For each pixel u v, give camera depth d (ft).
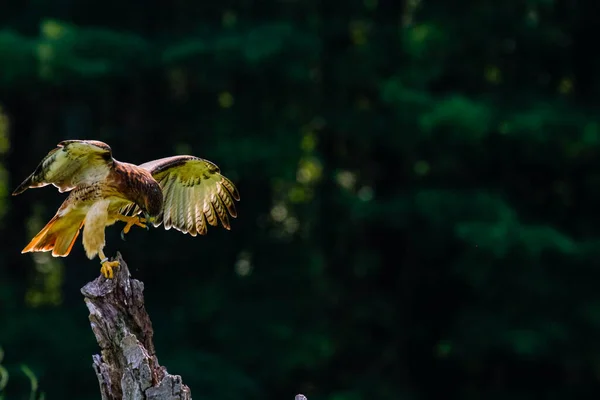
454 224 69.67
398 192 75.15
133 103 75.10
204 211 31.30
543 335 69.36
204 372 68.59
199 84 72.13
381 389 75.82
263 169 71.15
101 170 27.94
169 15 74.64
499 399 76.18
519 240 67.56
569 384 76.18
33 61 65.21
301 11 76.59
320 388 77.00
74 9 74.59
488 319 70.79
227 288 76.02
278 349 72.79
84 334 71.26
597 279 72.02
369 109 75.66
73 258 76.23
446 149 71.20
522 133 69.36
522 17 73.26
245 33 69.67
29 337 69.31
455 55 74.08
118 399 25.07
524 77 75.97
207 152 70.79
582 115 72.02
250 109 74.23
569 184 76.54
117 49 67.72
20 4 75.51
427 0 74.54
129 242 74.64
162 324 72.69
